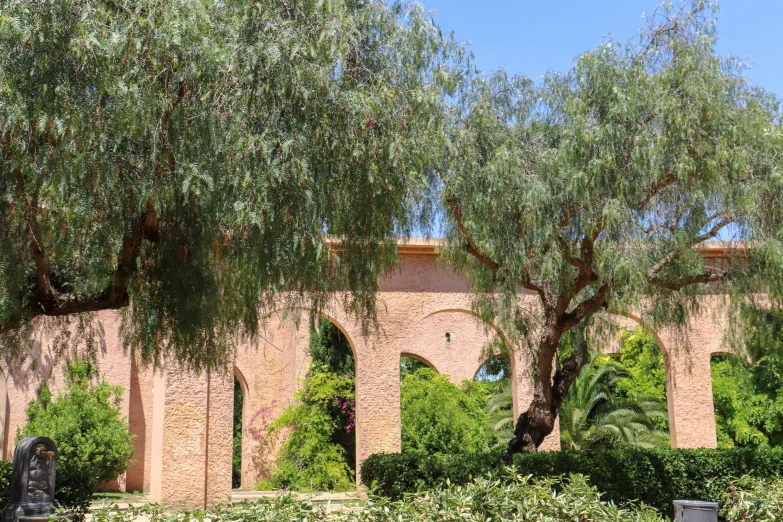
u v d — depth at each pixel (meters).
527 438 9.90
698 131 7.88
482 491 4.57
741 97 8.45
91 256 6.48
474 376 19.97
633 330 17.52
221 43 6.02
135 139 5.86
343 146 6.11
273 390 19.17
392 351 13.12
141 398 16.33
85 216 5.82
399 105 6.46
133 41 5.53
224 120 5.92
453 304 13.47
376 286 7.11
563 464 9.76
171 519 4.44
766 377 15.95
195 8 5.85
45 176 5.55
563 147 8.20
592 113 8.37
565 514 4.43
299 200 5.92
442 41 7.30
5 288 5.91
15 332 7.20
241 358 19.08
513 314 10.04
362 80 6.55
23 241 6.05
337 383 16.20
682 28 8.45
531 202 7.99
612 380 16.67
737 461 10.76
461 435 14.31
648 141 7.84
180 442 11.90
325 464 15.57
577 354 10.16
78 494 9.30
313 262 6.19
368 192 6.34
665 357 13.95
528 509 4.39
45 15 5.38
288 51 6.01
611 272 8.05
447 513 4.30
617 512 4.52
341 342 16.86
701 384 13.95
